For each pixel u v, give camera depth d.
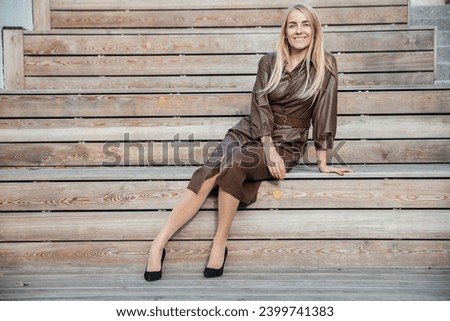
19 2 3.84
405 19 3.95
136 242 2.61
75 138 3.11
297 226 2.59
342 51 3.58
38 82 3.63
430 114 3.07
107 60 3.63
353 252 2.59
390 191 2.57
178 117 3.12
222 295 2.25
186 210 2.51
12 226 2.60
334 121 2.66
